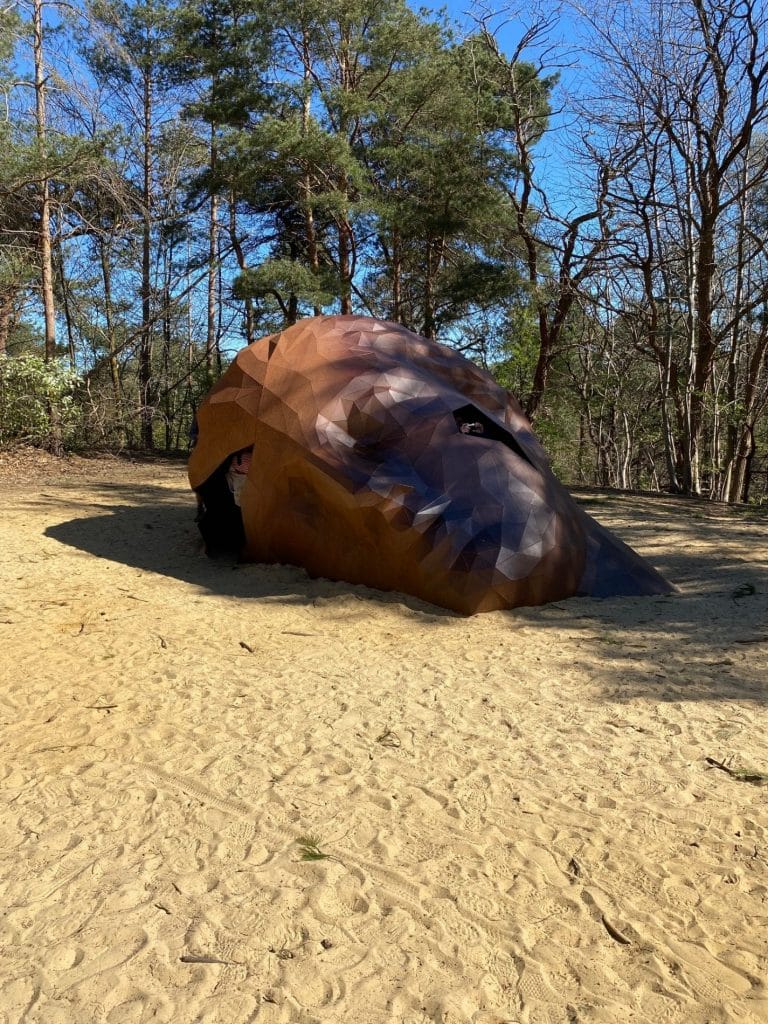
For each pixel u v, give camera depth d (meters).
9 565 7.76
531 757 3.70
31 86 19.89
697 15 16.42
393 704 4.36
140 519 10.70
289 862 2.88
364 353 7.31
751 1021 2.15
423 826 3.12
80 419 20.94
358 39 20.73
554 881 2.77
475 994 2.26
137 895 2.70
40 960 2.40
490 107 19.14
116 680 4.75
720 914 2.58
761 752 3.68
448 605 6.15
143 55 24.06
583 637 5.49
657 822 3.11
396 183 22.08
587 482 34.97
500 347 25.39
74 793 3.40
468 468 6.52
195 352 33.38
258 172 20.41
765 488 27.48
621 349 24.62
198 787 3.45
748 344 22.58
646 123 17.19
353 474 6.52
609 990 2.27
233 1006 2.21
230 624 5.91
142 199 24.50
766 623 5.73
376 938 2.49
